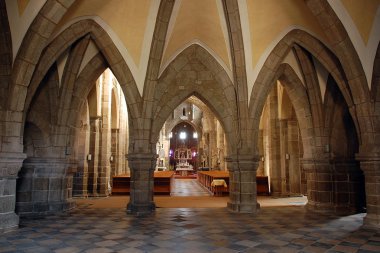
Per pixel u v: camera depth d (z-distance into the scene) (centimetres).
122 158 2464
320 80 1253
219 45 1211
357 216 1084
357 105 945
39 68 991
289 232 818
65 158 1177
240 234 792
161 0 1082
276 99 1881
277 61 1166
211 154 3666
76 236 765
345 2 862
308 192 1288
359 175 1191
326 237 762
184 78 1280
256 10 1068
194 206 1337
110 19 1080
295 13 1033
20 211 1091
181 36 1208
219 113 1281
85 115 1755
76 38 1066
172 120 4859
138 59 1171
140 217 1049
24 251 632
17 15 812
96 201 1523
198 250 643
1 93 827
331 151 1225
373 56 916
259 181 1909
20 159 845
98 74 1291
